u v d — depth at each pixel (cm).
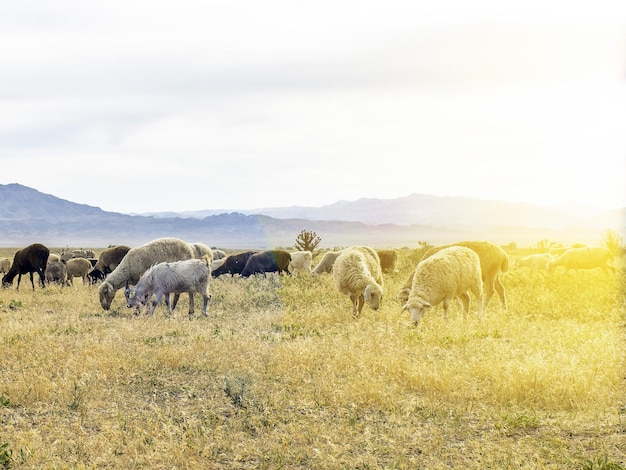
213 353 1262
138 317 1836
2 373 1141
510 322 1495
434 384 981
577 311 1680
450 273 1611
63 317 1870
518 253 6438
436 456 748
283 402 955
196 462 740
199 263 1894
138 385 1082
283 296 2200
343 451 770
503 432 812
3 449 748
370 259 1925
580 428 814
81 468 709
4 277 3066
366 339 1319
